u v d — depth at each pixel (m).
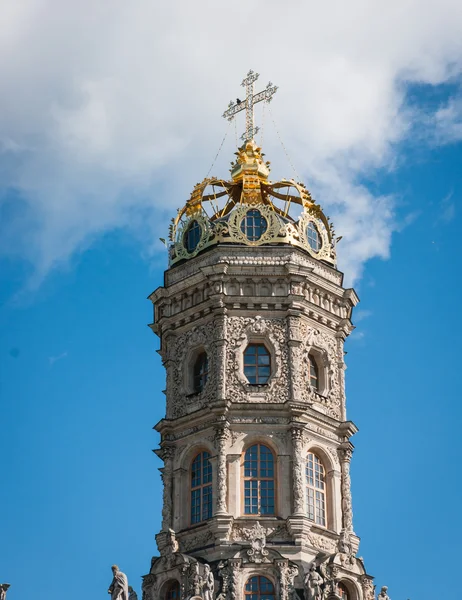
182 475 81.69
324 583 76.12
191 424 82.44
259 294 84.31
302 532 77.50
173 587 78.19
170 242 90.06
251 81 95.88
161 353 87.50
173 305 87.12
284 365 82.50
